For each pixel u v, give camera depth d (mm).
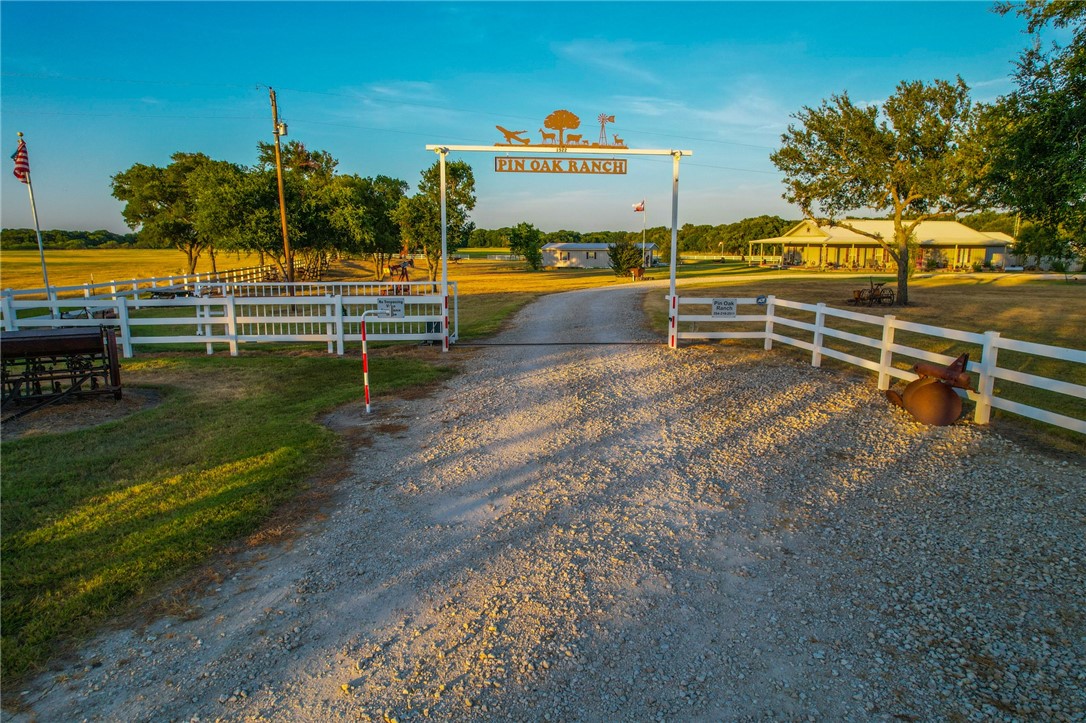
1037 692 3492
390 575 4770
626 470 6902
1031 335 15438
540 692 3539
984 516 5625
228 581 4680
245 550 5137
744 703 3449
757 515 5777
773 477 6660
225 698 3502
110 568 4789
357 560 4984
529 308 23969
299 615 4270
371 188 46469
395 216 37500
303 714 3387
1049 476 6434
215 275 34188
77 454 7316
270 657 3844
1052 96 8414
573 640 3990
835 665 3754
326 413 9203
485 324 19359
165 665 3771
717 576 4746
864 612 4270
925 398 8250
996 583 4574
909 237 23906
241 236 36188
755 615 4254
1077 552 4941
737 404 9406
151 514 5711
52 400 9562
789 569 4840
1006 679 3602
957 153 20391
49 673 3697
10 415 8992
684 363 12398
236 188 37125
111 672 3709
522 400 9867
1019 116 9188
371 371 12102
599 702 3463
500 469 6965
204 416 8938
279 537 5359
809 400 9555
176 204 45031
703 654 3859
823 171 23250
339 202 40312
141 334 19062
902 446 7496
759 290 29656
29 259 85312
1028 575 4656
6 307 13422
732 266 63469
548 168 13953
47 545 5141
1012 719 3305
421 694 3531
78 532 5363
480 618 4230
